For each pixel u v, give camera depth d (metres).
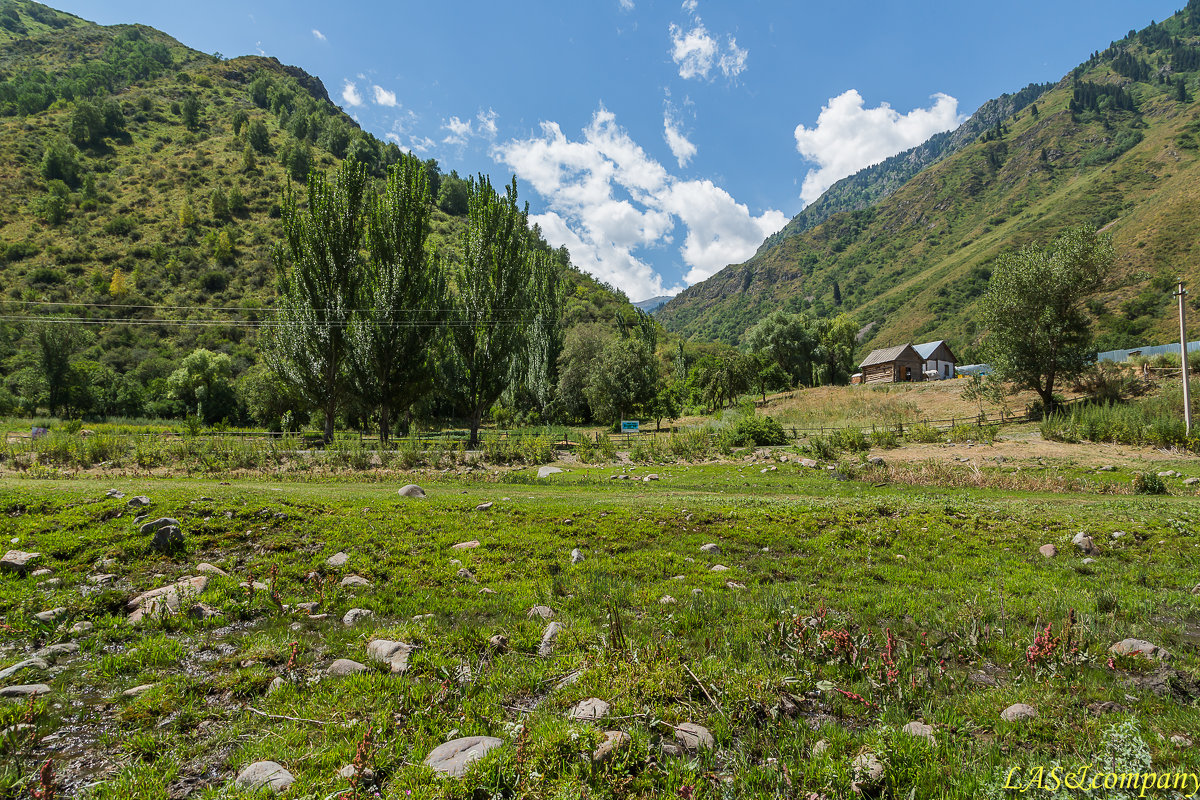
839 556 9.37
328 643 5.67
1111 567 8.72
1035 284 33.47
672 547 9.80
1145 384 33.62
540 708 4.37
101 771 3.59
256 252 113.38
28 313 82.56
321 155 165.00
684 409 67.44
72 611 6.12
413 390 35.19
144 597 6.46
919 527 11.27
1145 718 4.29
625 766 3.51
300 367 32.88
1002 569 8.64
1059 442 25.78
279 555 8.48
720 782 3.48
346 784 3.31
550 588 7.44
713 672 4.83
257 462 21.27
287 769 3.56
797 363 80.31
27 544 7.99
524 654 5.48
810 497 15.56
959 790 3.38
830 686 4.86
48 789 3.08
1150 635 5.98
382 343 33.12
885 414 42.91
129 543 8.16
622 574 8.23
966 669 5.36
